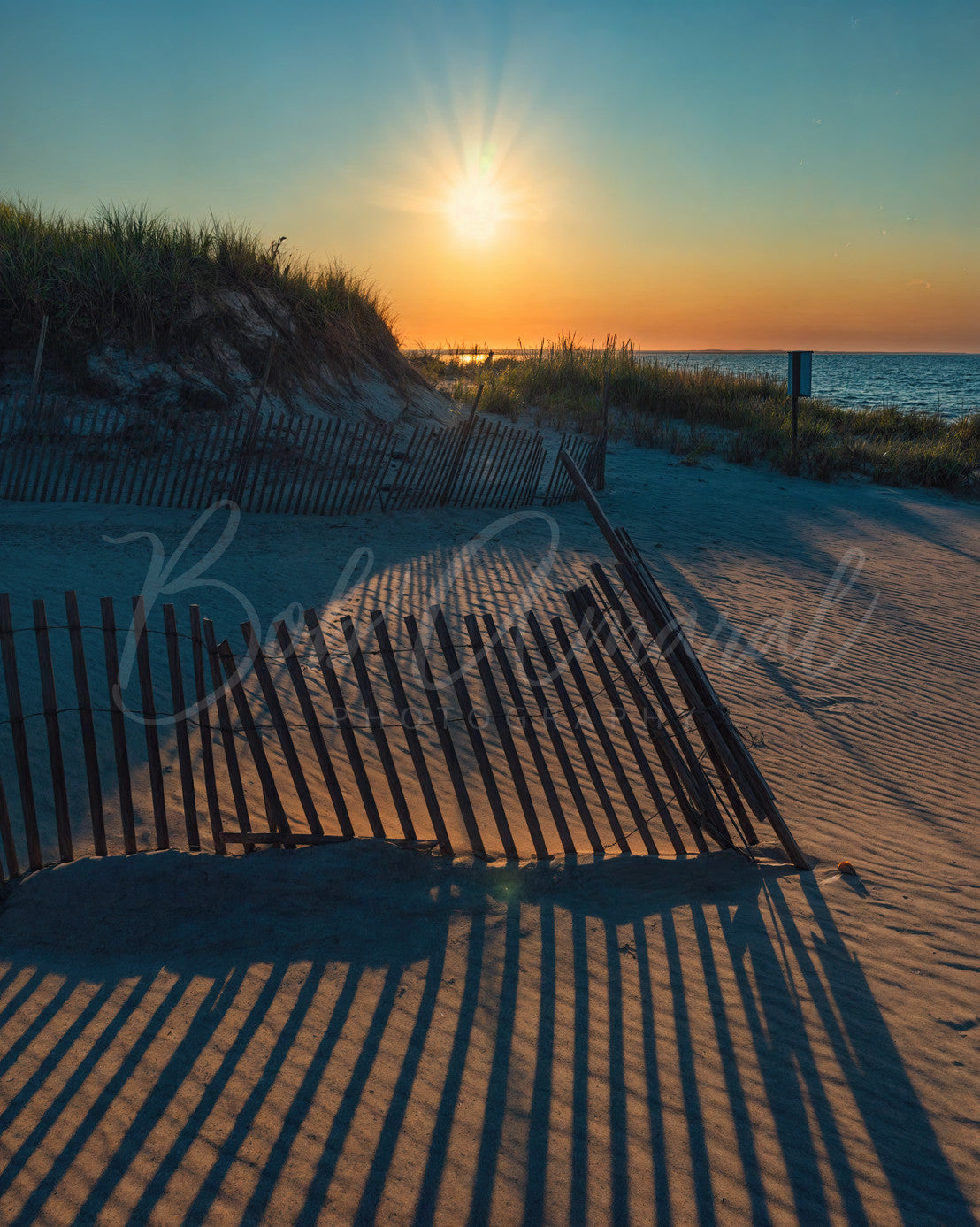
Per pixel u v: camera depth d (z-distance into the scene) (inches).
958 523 536.1
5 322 522.6
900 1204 91.0
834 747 214.5
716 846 163.3
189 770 146.6
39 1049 110.5
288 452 477.1
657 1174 94.2
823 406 1024.2
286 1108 101.9
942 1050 113.1
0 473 442.0
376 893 142.6
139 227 575.5
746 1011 119.8
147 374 523.8
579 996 122.0
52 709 142.3
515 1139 98.2
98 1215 88.2
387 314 776.3
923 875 156.9
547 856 155.2
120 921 135.6
